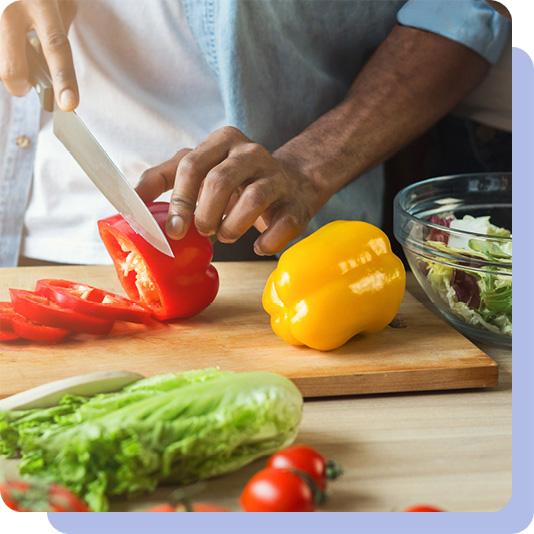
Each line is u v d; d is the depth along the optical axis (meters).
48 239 1.90
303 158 1.48
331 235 1.33
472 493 1.00
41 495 0.93
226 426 0.98
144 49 1.79
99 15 1.76
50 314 1.35
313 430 1.12
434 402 1.21
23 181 1.88
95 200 1.87
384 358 1.28
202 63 1.80
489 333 1.38
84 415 1.00
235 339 1.35
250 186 1.34
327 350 1.31
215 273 1.44
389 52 1.66
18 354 1.30
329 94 1.77
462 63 1.66
